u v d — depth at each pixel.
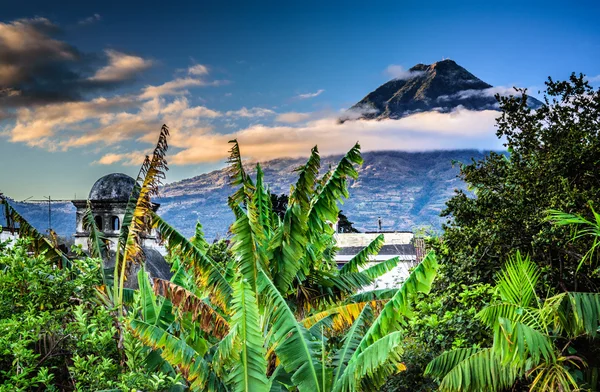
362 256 20.81
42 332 13.45
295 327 14.66
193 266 17.00
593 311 13.14
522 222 18.66
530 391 13.46
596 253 17.16
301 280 18.52
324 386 13.80
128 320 13.49
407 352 19.27
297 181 17.48
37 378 11.70
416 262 39.38
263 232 17.89
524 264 13.98
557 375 13.16
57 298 14.10
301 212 17.39
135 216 17.00
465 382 14.33
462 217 20.66
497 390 15.27
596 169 19.38
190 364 13.77
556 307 13.58
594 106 22.09
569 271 18.78
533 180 19.44
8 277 13.56
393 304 14.80
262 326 16.80
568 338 14.32
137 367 13.12
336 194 17.86
